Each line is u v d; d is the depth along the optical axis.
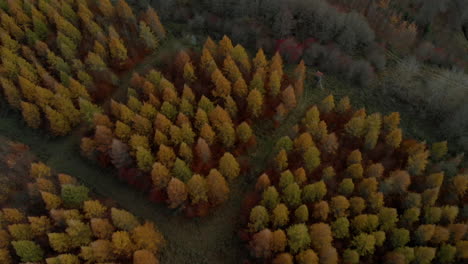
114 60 82.94
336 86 82.31
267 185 62.50
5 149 72.00
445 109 76.88
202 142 63.72
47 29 84.75
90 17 86.94
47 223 58.69
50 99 73.25
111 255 55.66
